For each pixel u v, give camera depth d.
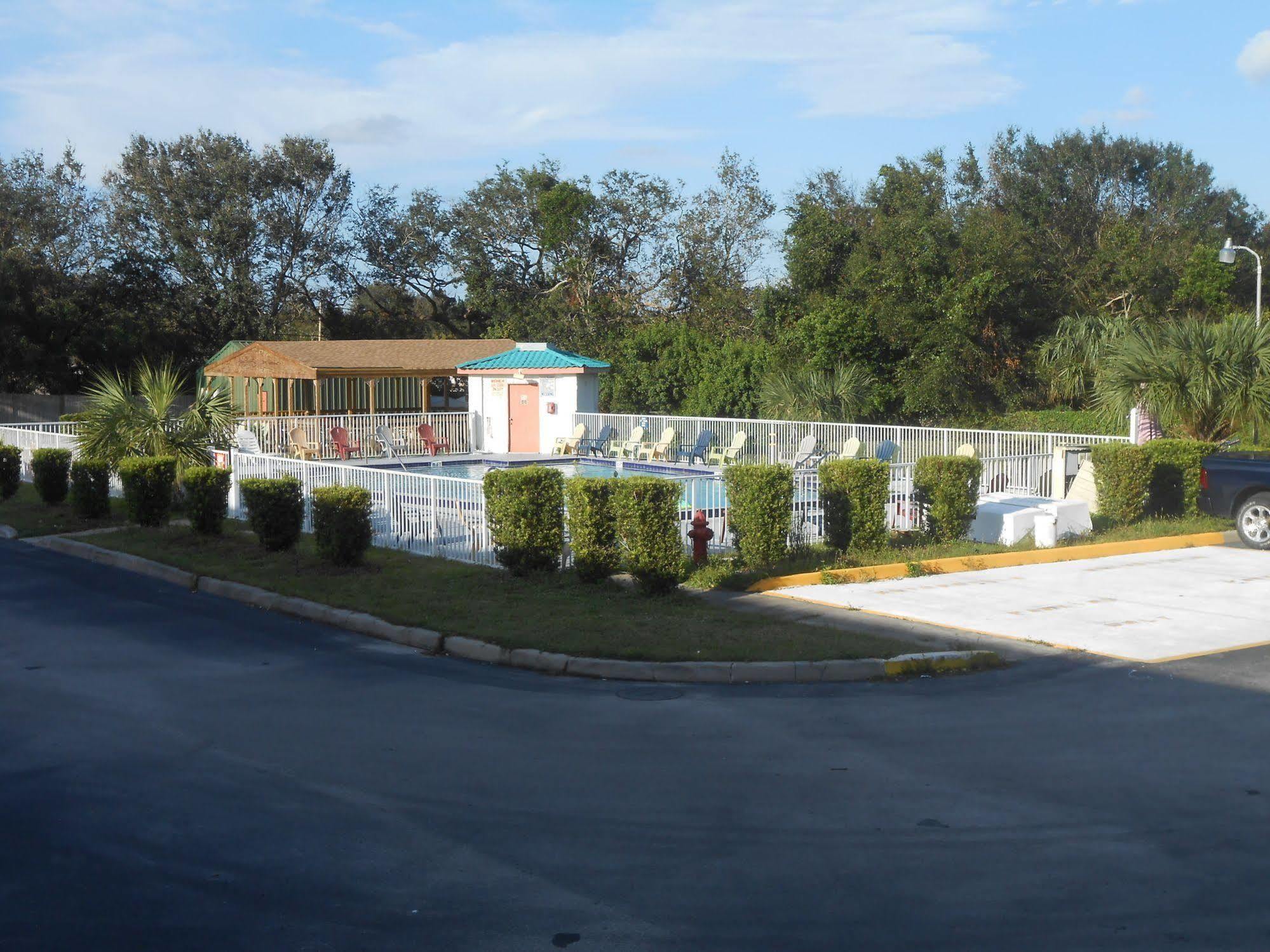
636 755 7.68
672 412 36.59
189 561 15.50
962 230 33.25
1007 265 31.77
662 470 28.09
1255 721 8.33
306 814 6.58
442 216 57.47
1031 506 17.03
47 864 5.86
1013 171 55.41
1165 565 15.30
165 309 49.03
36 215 44.31
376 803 6.77
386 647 11.27
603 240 55.94
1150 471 18.25
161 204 48.84
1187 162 64.56
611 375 38.19
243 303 49.75
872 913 5.21
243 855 5.98
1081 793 6.82
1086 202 59.84
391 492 16.58
